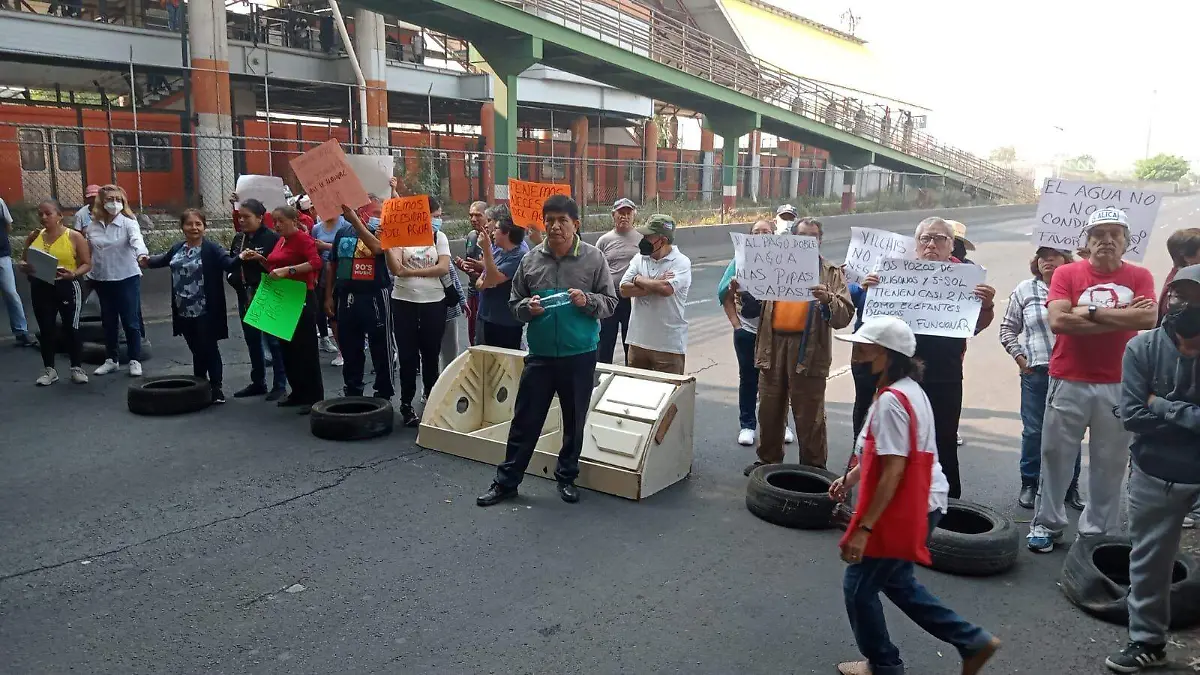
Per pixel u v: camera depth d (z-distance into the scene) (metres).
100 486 5.76
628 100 32.81
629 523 5.32
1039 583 4.61
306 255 7.26
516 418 5.59
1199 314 3.29
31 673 3.57
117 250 8.78
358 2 19.52
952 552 4.66
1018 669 3.75
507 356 7.00
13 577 4.44
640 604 4.28
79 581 4.41
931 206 39.53
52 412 7.52
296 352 7.61
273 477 5.99
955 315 5.23
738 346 6.93
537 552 4.86
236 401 8.06
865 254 6.09
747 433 7.00
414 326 7.15
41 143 16.28
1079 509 5.69
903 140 41.25
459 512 5.42
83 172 20.05
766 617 4.18
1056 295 4.69
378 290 7.34
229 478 5.95
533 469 6.15
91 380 8.72
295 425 7.27
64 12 21.08
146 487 5.75
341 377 9.05
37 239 8.41
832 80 45.88
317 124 26.02
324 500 5.58
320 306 8.86
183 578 4.46
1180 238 5.22
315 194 6.69
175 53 20.47
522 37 21.88
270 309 7.28
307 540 4.96
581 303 5.32
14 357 9.70
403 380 7.24
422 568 4.62
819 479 5.66
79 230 9.23
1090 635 4.06
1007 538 4.70
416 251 7.09
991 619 4.20
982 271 5.16
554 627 4.03
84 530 5.04
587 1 27.84
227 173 20.12
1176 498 3.53
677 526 5.29
